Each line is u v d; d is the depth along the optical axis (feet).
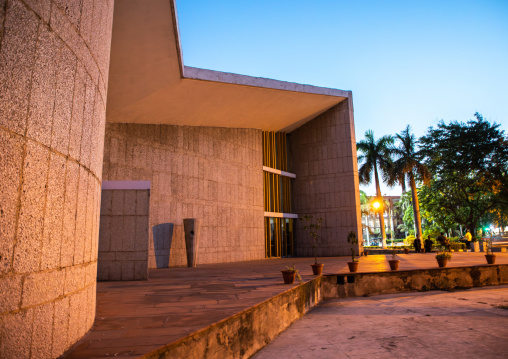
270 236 80.48
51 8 9.68
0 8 7.91
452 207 119.65
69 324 10.44
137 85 43.86
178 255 55.93
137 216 34.47
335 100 83.25
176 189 57.88
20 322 8.04
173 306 17.87
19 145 8.21
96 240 13.66
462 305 29.50
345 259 66.64
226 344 14.30
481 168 108.47
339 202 84.02
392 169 107.34
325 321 24.62
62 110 10.09
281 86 64.03
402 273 38.47
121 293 23.52
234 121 70.18
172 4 33.14
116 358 9.28
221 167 68.49
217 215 65.72
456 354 16.31
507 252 83.76
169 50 40.34
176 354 10.91
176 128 59.77
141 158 52.90
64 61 10.25
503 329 20.94
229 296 21.18
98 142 13.34
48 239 9.27
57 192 9.76
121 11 31.78
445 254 42.11
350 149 84.33
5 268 7.66
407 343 18.39
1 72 7.82
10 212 7.87
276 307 21.09
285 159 89.61
